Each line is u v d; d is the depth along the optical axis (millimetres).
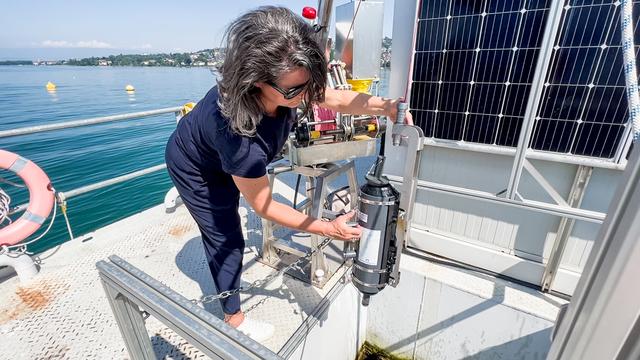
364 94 1287
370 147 1571
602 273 490
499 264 1887
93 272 1827
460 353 1965
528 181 1703
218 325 790
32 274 1771
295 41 784
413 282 1965
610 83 1278
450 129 1730
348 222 1206
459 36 1538
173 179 1332
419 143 1113
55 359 1328
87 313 1545
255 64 773
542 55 1334
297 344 1440
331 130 1431
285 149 1573
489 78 1521
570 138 1435
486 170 1781
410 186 1186
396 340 2160
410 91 1778
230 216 1379
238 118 875
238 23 814
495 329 1798
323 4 1325
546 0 1285
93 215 6078
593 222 1493
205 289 1722
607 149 1374
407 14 1669
